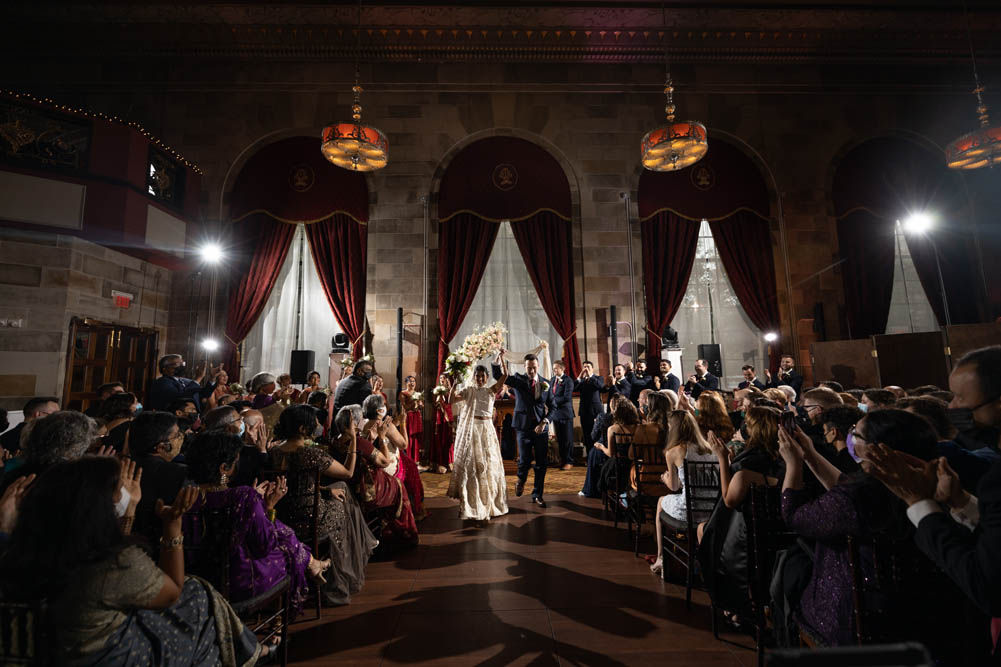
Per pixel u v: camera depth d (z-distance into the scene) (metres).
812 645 1.87
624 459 4.46
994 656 1.34
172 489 2.18
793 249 9.41
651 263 9.44
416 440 7.80
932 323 9.60
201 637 1.71
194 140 9.34
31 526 1.28
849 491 1.66
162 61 9.44
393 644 2.58
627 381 7.95
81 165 6.91
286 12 8.66
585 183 9.55
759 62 9.80
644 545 4.10
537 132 9.63
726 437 3.23
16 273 6.34
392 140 9.50
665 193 9.62
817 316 9.13
